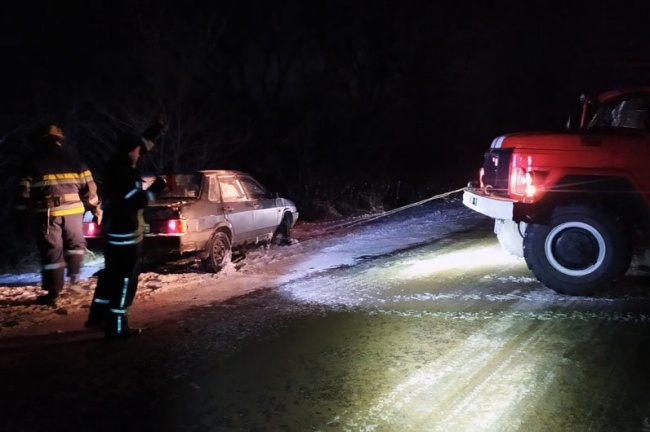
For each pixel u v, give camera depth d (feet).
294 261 34.91
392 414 14.52
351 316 22.67
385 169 84.84
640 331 20.01
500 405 14.82
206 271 31.91
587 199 24.84
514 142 25.86
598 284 24.23
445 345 19.11
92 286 28.58
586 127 29.17
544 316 21.93
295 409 14.93
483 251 35.94
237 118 76.43
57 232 25.13
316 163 79.05
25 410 15.16
